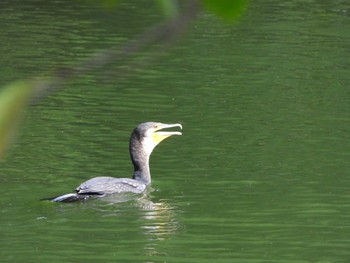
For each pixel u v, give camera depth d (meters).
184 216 13.68
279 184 15.33
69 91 22.00
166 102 21.48
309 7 34.69
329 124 19.52
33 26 30.50
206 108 20.95
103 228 13.00
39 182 15.30
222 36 28.98
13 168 16.05
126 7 33.56
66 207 13.96
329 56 26.80
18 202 14.11
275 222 13.30
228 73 24.48
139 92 22.30
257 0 35.34
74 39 28.72
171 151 17.58
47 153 17.16
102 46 27.97
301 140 18.23
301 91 22.64
